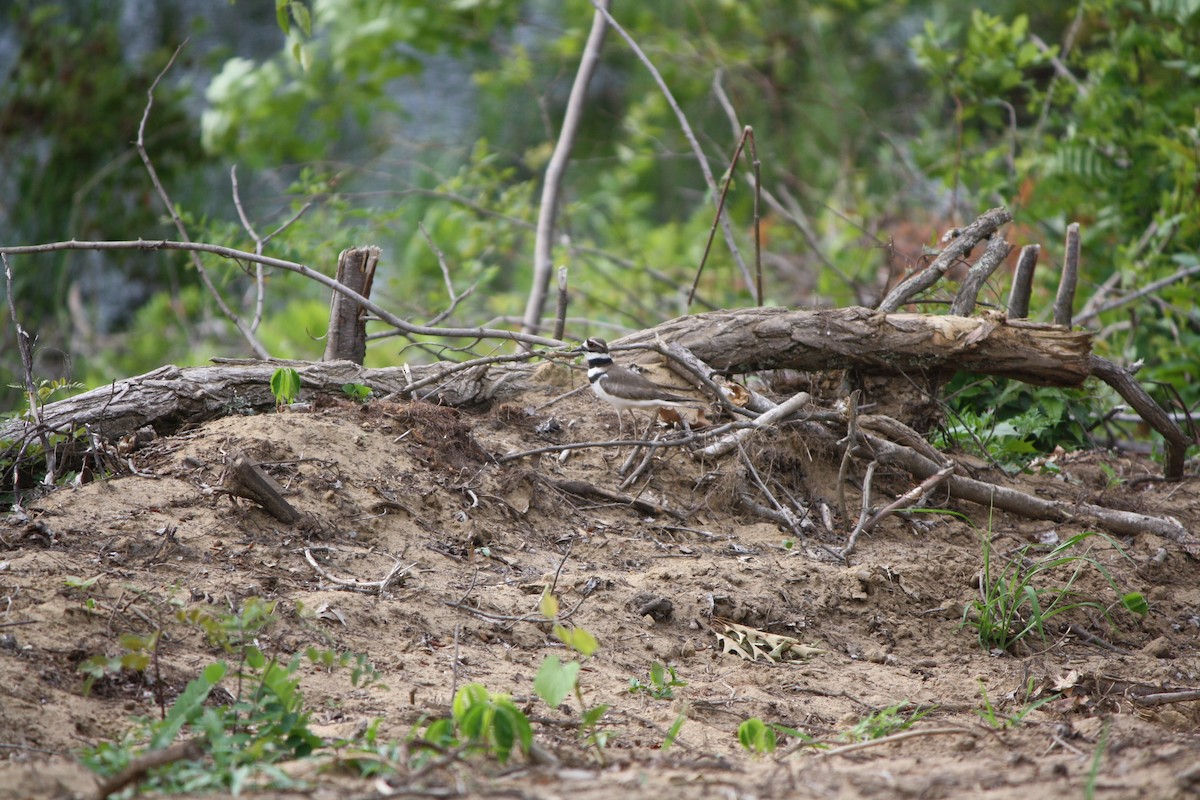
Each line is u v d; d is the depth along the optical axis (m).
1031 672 8.57
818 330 11.48
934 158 21.11
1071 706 7.87
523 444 10.72
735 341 11.49
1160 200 18.34
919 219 22.34
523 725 5.79
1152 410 12.55
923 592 9.58
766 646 8.54
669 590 8.92
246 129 24.59
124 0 29.06
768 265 23.89
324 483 9.14
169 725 5.79
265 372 10.45
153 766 5.30
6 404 21.64
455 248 21.97
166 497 8.66
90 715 6.14
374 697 6.80
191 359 21.75
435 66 34.81
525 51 27.42
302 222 17.00
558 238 23.62
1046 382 11.88
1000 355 11.55
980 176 19.72
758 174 13.48
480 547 9.12
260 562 8.16
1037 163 19.12
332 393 10.64
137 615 7.10
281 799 5.18
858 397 11.98
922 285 12.83
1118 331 18.28
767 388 12.34
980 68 19.52
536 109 31.81
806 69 31.02
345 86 25.34
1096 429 15.22
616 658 7.99
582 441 10.97
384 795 5.24
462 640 7.80
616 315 21.25
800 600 9.17
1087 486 12.52
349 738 6.09
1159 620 9.84
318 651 7.14
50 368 23.38
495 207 20.22
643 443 9.62
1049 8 29.59
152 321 24.83
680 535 10.07
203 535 8.29
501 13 25.41
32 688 6.20
